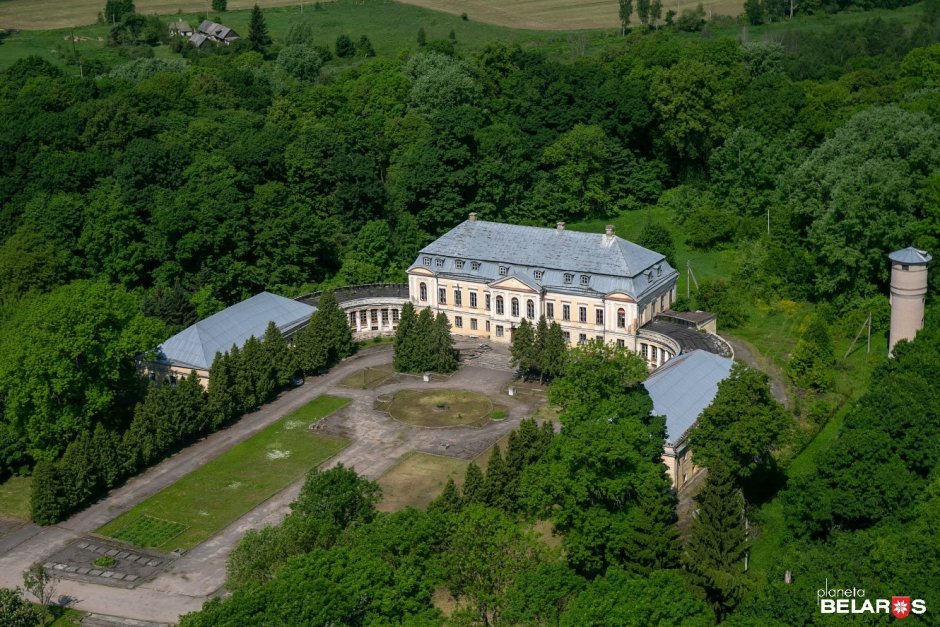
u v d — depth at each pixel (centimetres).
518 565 12419
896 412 14788
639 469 13962
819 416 18125
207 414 18838
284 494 16900
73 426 17600
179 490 17138
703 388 17475
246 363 19775
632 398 15412
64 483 16412
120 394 19238
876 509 13575
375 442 18500
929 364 16562
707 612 11694
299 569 11938
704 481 15175
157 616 14000
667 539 13275
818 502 13762
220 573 14925
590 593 11319
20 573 14988
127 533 15988
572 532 13788
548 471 14400
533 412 19425
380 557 12669
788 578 12975
